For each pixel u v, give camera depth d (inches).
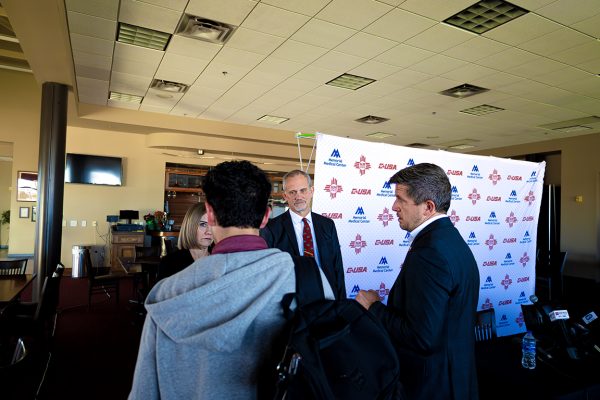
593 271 321.7
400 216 56.5
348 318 28.9
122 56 181.3
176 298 25.5
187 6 135.8
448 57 173.6
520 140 358.9
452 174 110.4
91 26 151.5
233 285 25.4
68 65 188.1
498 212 118.0
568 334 71.4
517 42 156.9
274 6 134.5
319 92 229.3
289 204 93.5
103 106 288.8
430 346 45.3
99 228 355.9
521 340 79.6
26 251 320.2
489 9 133.6
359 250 98.8
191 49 171.9
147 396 26.3
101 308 214.4
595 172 323.9
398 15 138.2
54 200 209.6
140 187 371.2
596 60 173.0
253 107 266.4
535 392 57.8
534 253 124.8
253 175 30.0
